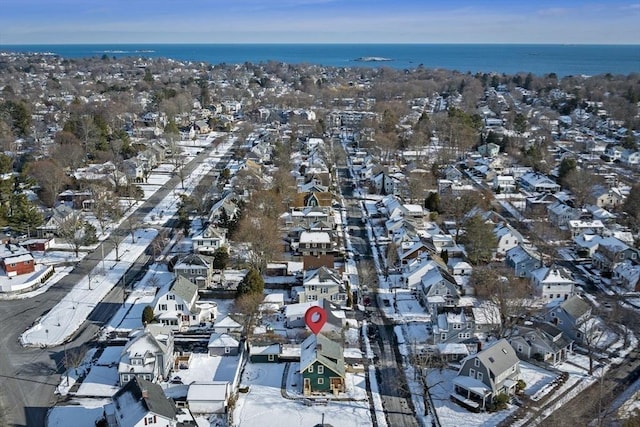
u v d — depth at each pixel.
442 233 112.62
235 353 73.06
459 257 103.88
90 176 139.12
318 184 135.00
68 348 74.31
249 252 99.06
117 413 57.19
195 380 67.44
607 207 132.75
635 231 116.56
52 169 133.38
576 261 104.44
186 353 72.69
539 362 72.31
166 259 102.06
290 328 79.75
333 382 65.81
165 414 55.62
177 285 81.94
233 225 108.75
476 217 104.50
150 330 70.88
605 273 98.19
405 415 62.31
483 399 62.56
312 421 60.66
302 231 109.88
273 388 66.62
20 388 65.81
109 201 123.19
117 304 86.31
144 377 65.31
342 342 76.25
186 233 113.69
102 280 94.19
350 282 94.06
